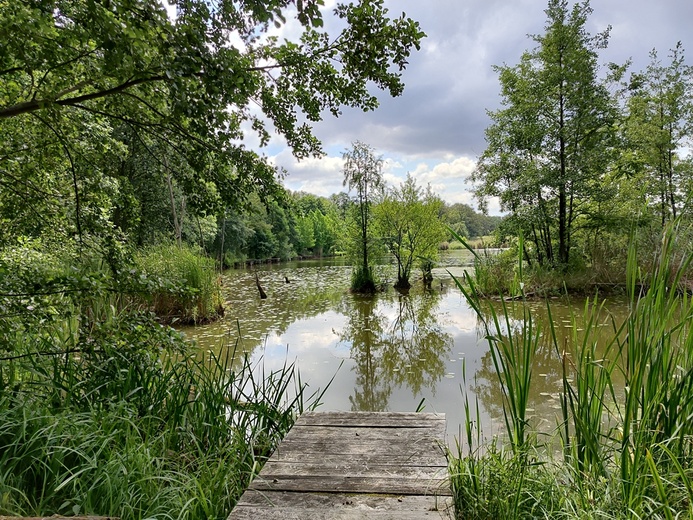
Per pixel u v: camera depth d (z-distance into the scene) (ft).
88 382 8.20
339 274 69.05
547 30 37.37
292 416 8.98
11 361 8.18
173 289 9.09
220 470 6.57
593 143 37.58
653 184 37.81
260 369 18.35
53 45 6.82
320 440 6.18
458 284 6.12
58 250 13.62
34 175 10.36
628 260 5.86
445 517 4.25
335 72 9.91
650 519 4.79
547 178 36.70
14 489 5.14
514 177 40.14
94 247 10.81
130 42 6.05
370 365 19.40
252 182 10.62
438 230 46.06
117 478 5.74
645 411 5.44
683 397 5.79
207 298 28.94
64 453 6.00
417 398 14.97
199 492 5.72
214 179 10.30
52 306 8.09
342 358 20.57
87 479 5.76
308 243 135.85
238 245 94.99
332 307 36.19
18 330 8.02
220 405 8.49
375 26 8.70
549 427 11.48
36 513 5.20
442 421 6.86
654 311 5.57
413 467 5.33
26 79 9.72
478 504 5.45
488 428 11.84
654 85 40.16
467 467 5.89
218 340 23.93
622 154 38.60
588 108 36.35
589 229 39.65
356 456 5.65
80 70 8.79
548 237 40.09
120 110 9.80
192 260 29.60
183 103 6.69
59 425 6.38
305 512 4.38
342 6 8.67
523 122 39.09
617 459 6.06
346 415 7.18
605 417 8.81
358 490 4.80
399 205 45.19
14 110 7.23
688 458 5.61
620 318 26.53
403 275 47.14
